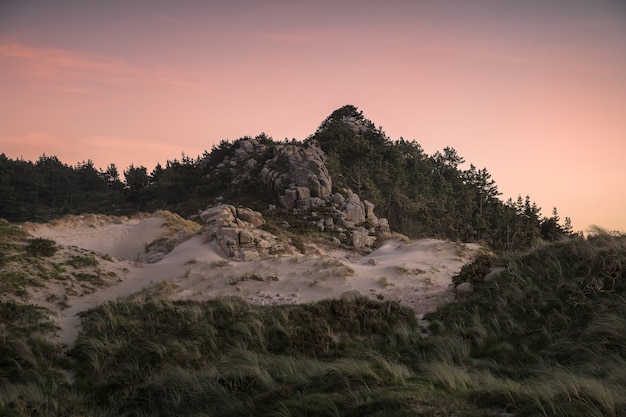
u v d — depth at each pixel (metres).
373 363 16.39
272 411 12.80
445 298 24.00
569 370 14.65
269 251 34.66
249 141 114.62
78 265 29.03
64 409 14.65
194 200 91.81
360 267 30.41
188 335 19.23
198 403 14.91
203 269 29.09
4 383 15.78
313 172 73.31
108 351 18.02
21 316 19.56
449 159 137.25
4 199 128.62
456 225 89.69
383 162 101.81
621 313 17.59
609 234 23.94
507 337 18.44
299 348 18.78
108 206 137.62
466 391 12.43
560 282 21.00
